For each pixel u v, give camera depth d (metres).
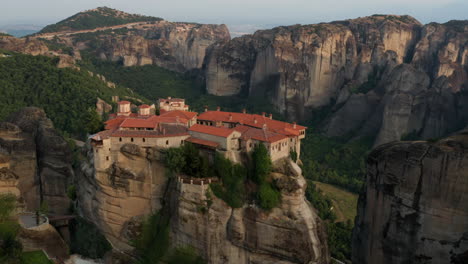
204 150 83.88
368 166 66.06
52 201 106.69
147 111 110.06
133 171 84.88
